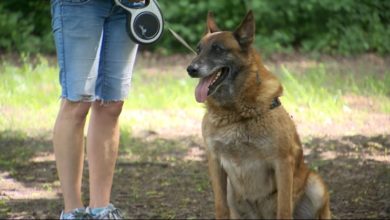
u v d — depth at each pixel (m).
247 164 6.62
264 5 19.06
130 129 11.34
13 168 9.34
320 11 19.61
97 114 6.09
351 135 11.03
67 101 5.86
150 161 9.81
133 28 5.97
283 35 19.19
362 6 19.89
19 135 10.92
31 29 18.66
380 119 12.01
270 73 6.79
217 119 6.55
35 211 7.49
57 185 8.62
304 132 11.26
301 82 14.32
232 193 6.96
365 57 18.62
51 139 10.88
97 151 6.09
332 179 8.85
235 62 6.62
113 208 6.16
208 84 6.59
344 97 13.51
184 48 19.19
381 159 9.69
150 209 7.65
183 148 10.52
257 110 6.43
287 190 6.50
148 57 18.59
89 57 5.79
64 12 5.73
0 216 7.26
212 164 6.71
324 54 18.91
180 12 19.23
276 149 6.46
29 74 14.35
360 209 7.56
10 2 19.23
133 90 13.96
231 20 19.23
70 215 5.91
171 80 15.02
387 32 19.55
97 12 5.77
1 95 12.85
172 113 12.73
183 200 8.03
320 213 6.94
